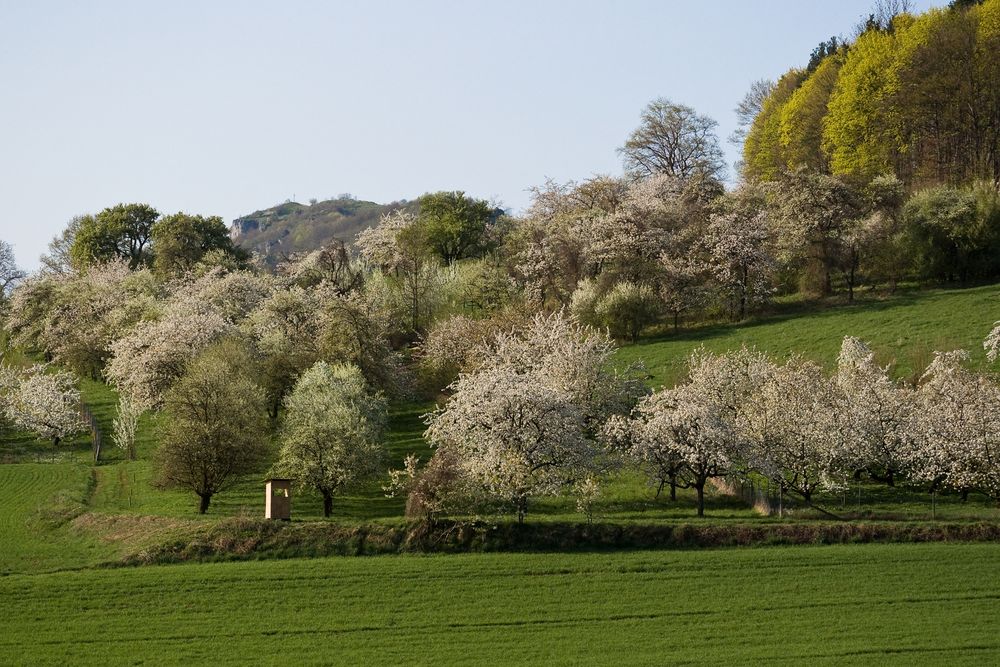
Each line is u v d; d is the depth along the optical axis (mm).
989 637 40188
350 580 47656
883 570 47031
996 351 76625
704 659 39000
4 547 55594
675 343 94375
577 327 86875
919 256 99250
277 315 95000
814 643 40062
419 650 40562
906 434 62281
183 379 68250
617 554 50406
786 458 62312
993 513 55531
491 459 56000
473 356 85000
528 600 45125
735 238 101625
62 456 81688
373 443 65500
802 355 84312
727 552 50125
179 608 44938
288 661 39781
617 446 62094
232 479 65500
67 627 43219
